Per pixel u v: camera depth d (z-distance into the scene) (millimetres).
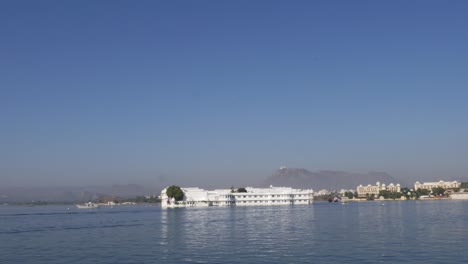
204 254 74688
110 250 82000
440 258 65750
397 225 125500
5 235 117625
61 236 112375
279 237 98812
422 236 94062
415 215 176000
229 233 111125
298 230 115875
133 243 92625
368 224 132125
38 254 78875
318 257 68938
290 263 64312
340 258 67562
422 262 62812
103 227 141750
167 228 131375
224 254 74250
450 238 89188
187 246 85688
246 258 69625
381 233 102625
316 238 94812
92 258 72750
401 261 63969
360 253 71812
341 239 91750
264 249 79188
